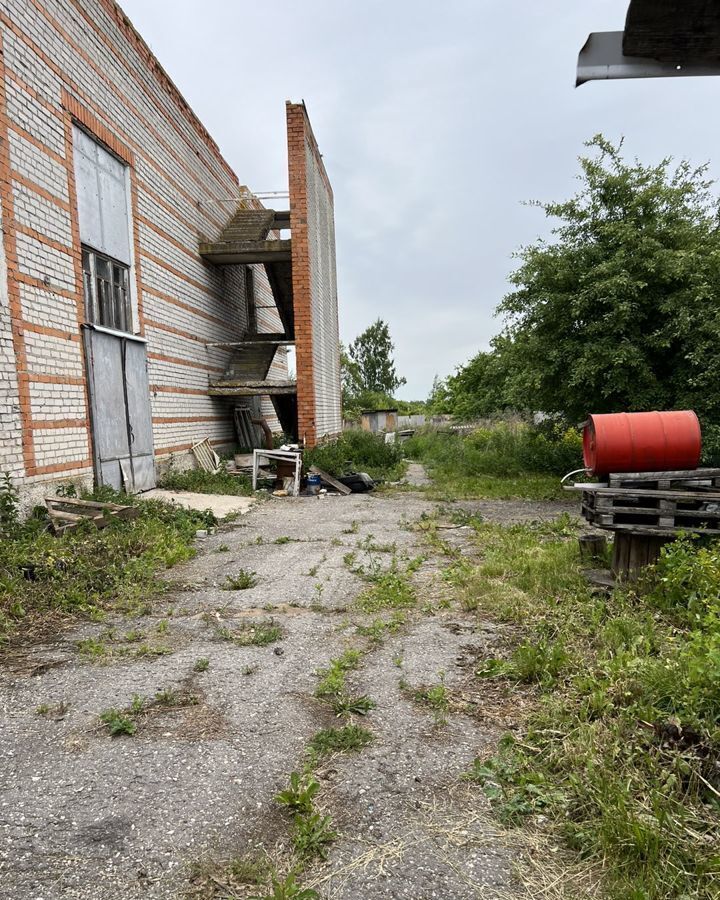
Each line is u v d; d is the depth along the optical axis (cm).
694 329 985
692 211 1083
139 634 443
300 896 196
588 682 324
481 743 295
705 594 404
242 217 1705
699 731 269
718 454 993
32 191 733
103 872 215
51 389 762
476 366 2602
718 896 192
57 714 327
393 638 430
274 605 509
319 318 1591
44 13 771
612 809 229
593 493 498
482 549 673
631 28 188
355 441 1783
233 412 1606
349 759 283
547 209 1147
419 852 224
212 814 246
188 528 789
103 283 957
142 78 1096
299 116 1367
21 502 684
